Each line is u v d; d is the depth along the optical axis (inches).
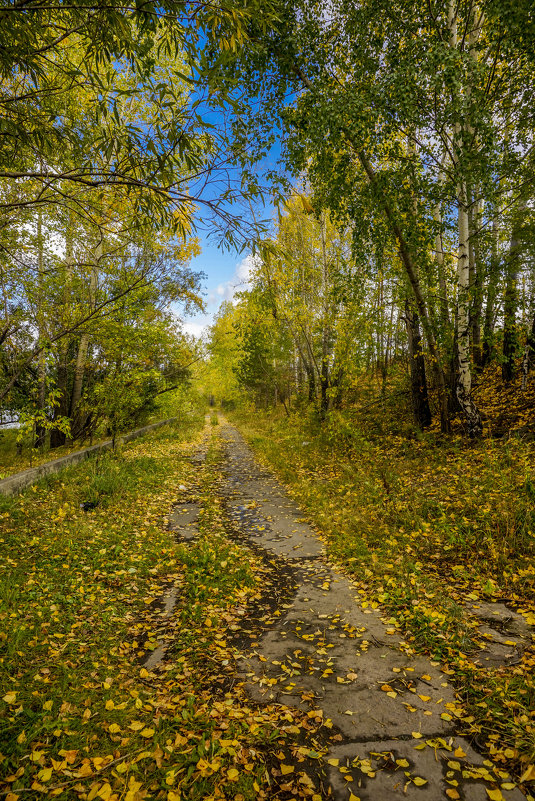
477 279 354.6
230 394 1515.7
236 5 81.1
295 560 203.3
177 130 91.7
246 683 112.8
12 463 480.4
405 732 92.4
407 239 311.1
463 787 78.0
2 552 183.3
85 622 138.6
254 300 619.5
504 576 159.5
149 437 622.2
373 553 193.5
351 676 112.7
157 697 106.3
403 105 254.5
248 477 400.5
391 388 597.0
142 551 206.7
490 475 240.4
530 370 422.6
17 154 120.3
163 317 503.8
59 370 486.0
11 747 85.0
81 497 279.1
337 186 313.9
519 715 93.0
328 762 85.2
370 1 286.4
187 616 146.9
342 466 329.4
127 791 77.0
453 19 287.6
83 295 378.9
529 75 277.0
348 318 458.6
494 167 281.0
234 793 78.6
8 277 290.2
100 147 96.2
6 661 112.9
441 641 125.3
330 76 305.6
